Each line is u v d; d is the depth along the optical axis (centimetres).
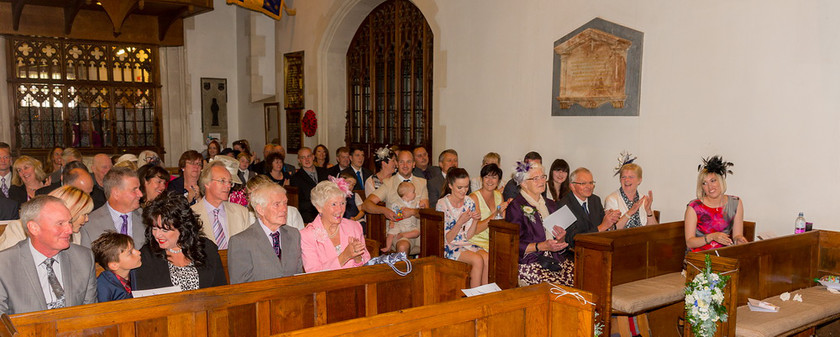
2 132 1110
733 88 616
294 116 1242
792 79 575
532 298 318
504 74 834
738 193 620
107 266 314
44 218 295
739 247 460
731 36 615
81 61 1177
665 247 543
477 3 865
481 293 337
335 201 388
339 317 349
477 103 877
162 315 285
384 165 728
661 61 670
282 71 1273
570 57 750
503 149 844
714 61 629
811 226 557
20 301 299
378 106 1113
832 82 549
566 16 752
